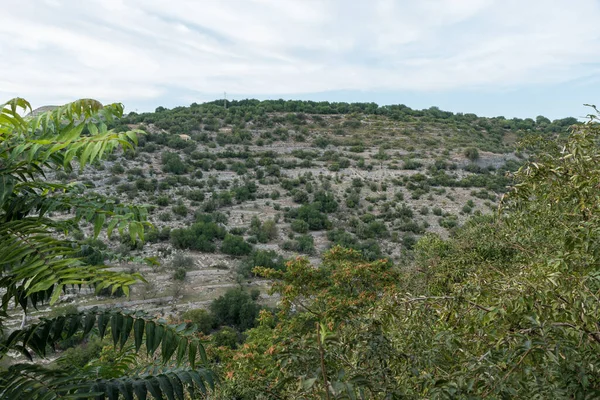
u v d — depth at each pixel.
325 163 121.12
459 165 113.62
